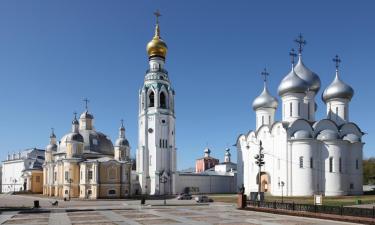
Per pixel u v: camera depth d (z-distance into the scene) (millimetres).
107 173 103125
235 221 40656
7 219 44344
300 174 88812
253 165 103562
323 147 90438
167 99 117812
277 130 94938
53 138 135625
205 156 182875
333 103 98312
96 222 40562
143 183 112938
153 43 119312
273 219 42469
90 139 119875
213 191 125812
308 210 47031
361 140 93938
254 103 109688
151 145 114500
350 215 41406
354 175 91500
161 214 49156
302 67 99188
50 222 41000
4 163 178250
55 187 113750
